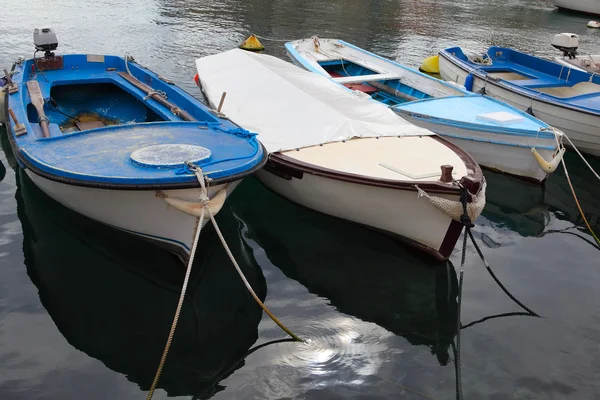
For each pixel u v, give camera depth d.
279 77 9.70
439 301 6.74
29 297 6.30
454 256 7.70
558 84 12.50
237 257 7.42
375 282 7.04
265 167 8.27
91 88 10.17
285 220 8.39
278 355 5.69
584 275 7.43
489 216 9.03
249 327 6.11
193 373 5.39
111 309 6.25
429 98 10.95
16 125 7.06
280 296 6.68
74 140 6.61
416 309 6.58
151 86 10.02
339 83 11.45
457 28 26.28
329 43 15.02
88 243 7.32
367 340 6.00
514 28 27.56
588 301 6.84
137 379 5.27
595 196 10.01
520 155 9.59
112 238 7.36
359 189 7.19
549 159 9.28
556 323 6.38
